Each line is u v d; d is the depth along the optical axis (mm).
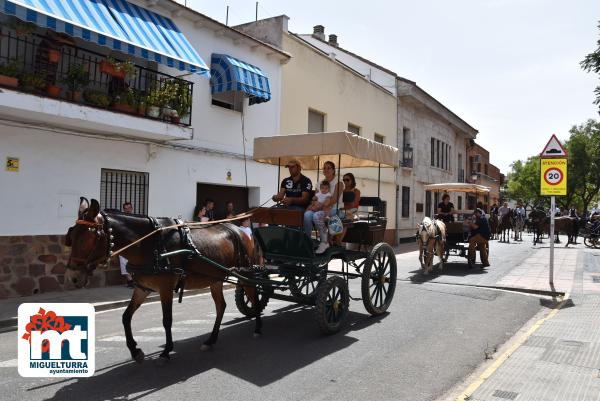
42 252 9820
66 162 10203
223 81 13164
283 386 4969
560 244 24281
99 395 4648
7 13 7836
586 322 7750
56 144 10031
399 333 7109
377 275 8328
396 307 8945
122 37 9656
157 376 5191
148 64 11984
